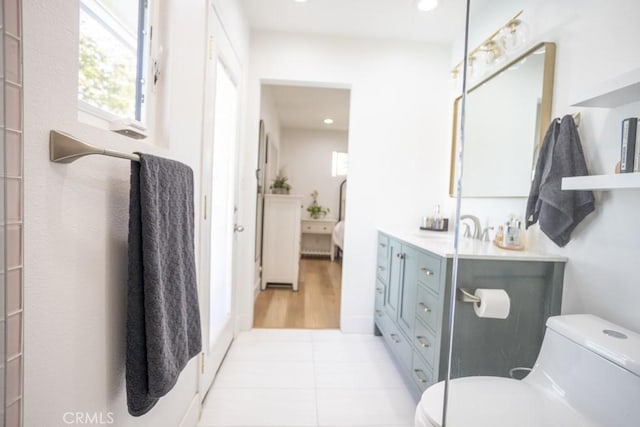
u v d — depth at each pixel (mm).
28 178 532
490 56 1979
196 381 1495
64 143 576
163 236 864
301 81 2570
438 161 2668
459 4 2096
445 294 1426
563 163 1331
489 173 1958
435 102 2648
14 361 518
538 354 1320
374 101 2623
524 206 1666
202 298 1527
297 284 3814
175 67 1136
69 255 641
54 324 606
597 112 1239
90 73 786
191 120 1307
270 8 2236
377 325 2541
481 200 2051
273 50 2533
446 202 2656
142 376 797
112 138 765
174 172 938
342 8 2199
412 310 1793
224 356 2111
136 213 766
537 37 1605
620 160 1063
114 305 800
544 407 1055
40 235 563
